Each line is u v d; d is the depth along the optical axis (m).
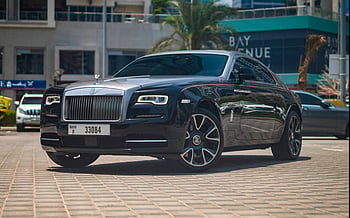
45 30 50.47
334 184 7.45
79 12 51.34
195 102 8.43
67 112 8.52
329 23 63.22
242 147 9.57
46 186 7.09
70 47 50.38
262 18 62.44
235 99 9.21
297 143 10.97
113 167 9.41
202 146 8.62
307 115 18.95
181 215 5.31
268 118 10.05
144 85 8.28
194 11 41.06
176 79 8.60
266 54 62.38
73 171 8.80
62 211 5.48
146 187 7.02
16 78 50.38
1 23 49.78
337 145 16.33
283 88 10.77
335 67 25.41
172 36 42.19
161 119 8.11
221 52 9.78
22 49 50.44
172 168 9.20
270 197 6.37
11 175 8.24
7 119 36.47
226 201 6.09
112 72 51.12
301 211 5.58
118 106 8.19
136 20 51.06
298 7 61.53
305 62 51.22
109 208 5.64
